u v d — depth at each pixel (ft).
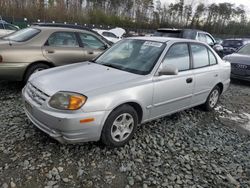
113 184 8.64
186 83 13.08
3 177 8.44
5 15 90.07
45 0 102.78
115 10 147.95
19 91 16.79
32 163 9.21
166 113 12.65
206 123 14.65
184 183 9.07
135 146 10.99
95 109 9.31
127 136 10.88
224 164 10.53
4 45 15.67
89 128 9.32
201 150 11.44
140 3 154.71
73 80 10.35
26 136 10.87
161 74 11.51
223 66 16.25
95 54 19.67
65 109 9.05
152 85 11.19
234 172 10.05
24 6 96.27
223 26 161.48
